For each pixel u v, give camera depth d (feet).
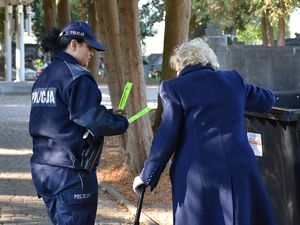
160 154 11.97
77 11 108.47
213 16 104.42
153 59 152.76
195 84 12.15
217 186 11.84
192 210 12.00
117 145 35.01
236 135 12.05
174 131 11.99
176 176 12.29
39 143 12.81
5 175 28.58
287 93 17.04
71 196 12.48
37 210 21.88
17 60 93.61
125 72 24.99
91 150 12.47
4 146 38.01
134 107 24.99
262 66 31.04
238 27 111.96
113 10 29.86
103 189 25.17
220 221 11.84
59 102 12.41
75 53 12.87
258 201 12.15
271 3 79.41
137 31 24.84
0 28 136.05
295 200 13.33
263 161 14.20
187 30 31.30
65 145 12.40
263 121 14.05
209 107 12.03
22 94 85.66
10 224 19.98
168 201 22.48
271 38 115.03
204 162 11.89
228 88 12.27
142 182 12.14
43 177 12.72
